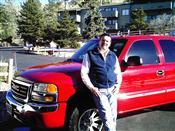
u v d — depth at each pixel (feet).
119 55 20.61
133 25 184.85
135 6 222.69
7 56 108.06
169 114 25.52
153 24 179.32
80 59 21.35
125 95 20.33
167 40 23.88
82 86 18.22
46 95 17.67
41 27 206.39
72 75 18.33
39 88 17.94
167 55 23.26
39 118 17.60
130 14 225.76
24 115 18.16
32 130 21.03
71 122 17.98
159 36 23.61
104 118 16.57
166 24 170.91
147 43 22.34
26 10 207.41
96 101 16.74
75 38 181.37
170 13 208.95
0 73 39.09
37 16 206.80
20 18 227.61
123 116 24.71
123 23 232.53
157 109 26.84
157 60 22.50
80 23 259.19
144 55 21.80
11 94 20.34
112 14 234.58
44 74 18.60
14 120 23.31
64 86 17.81
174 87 23.25
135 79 20.80
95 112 18.75
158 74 22.16
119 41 21.74
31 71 19.79
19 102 18.94
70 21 179.93
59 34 179.73
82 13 257.75
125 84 20.33
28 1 208.74
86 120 18.60
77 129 18.19
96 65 16.22
